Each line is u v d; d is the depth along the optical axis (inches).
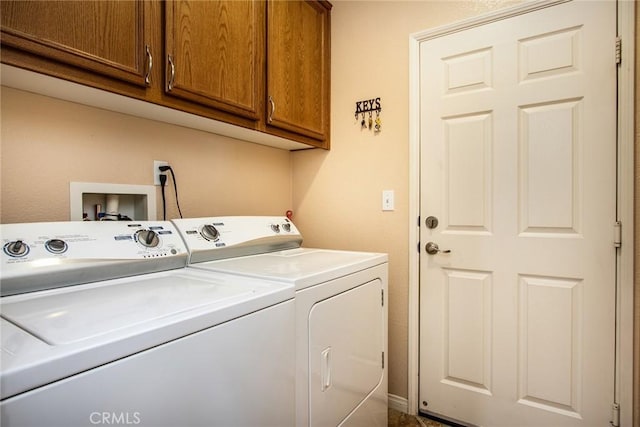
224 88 53.1
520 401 60.2
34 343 20.5
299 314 38.1
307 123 73.5
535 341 59.1
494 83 62.3
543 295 58.4
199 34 49.0
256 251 60.4
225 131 65.4
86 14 36.9
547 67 57.8
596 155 54.2
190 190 62.7
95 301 30.4
